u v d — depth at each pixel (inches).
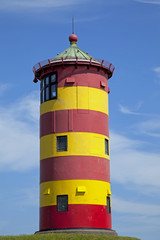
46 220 1831.9
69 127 1865.2
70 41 2082.9
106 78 2020.2
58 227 1792.6
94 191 1827.0
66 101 1891.0
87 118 1883.6
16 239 1628.9
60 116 1886.1
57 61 1925.4
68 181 1819.6
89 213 1796.3
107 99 2010.3
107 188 1889.8
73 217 1785.2
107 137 1958.7
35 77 2065.7
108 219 1866.4
